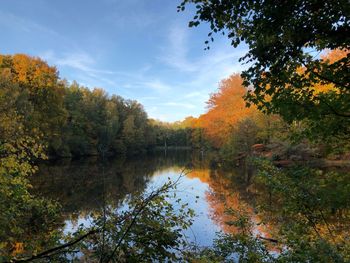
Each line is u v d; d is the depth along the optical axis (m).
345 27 3.76
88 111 58.44
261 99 4.47
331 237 5.31
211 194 15.99
